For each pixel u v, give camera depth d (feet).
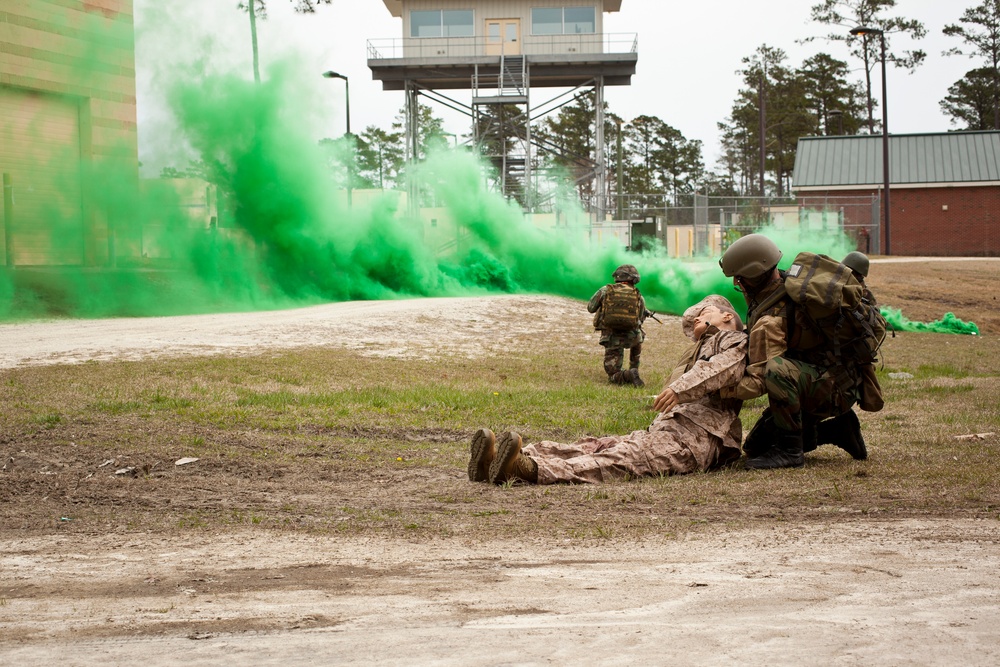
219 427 28.35
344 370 42.37
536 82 170.09
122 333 55.16
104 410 30.45
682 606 11.56
